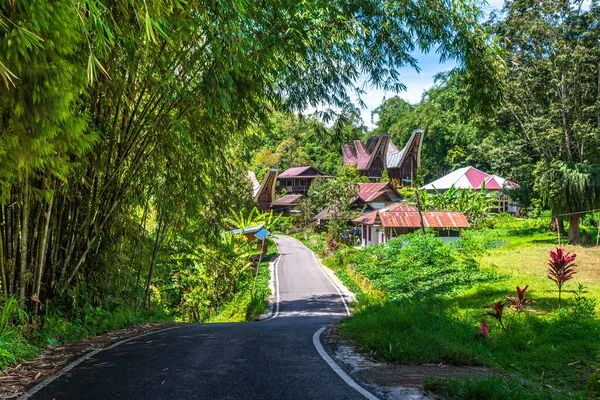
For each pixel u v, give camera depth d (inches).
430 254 1010.7
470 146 3090.6
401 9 392.8
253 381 194.5
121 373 208.4
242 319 763.4
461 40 418.9
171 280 878.4
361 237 1894.7
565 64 1242.6
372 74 407.8
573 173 1237.1
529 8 1289.4
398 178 3270.2
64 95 181.6
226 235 981.2
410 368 225.1
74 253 368.2
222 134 407.5
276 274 1259.8
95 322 370.0
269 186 2834.6
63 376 205.2
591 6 1219.2
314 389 183.0
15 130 181.6
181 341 300.4
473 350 270.8
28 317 296.7
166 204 454.9
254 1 304.0
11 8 159.5
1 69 151.5
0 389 186.1
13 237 301.4
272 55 324.5
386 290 845.2
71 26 176.2
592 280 714.8
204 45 282.8
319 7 338.0
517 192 1638.8
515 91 1311.5
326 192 1788.9
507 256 1111.0
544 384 217.8
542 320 408.5
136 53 261.1
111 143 345.4
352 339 300.5
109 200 383.2
